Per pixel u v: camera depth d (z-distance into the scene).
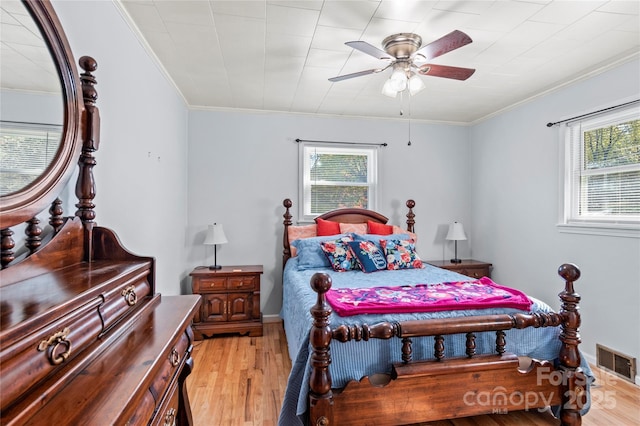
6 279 0.85
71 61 1.10
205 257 3.63
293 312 2.35
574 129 2.92
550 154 3.10
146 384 0.73
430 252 4.16
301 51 2.36
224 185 3.66
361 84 2.97
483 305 1.84
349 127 3.95
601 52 2.37
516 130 3.52
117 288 0.97
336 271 2.97
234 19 1.96
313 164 3.93
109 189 1.69
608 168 2.64
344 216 3.84
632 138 2.48
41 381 0.65
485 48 2.32
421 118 4.04
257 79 2.86
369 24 2.02
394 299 1.91
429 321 1.66
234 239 3.69
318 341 1.53
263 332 3.41
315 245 3.23
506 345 1.85
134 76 2.03
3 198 0.80
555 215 3.04
